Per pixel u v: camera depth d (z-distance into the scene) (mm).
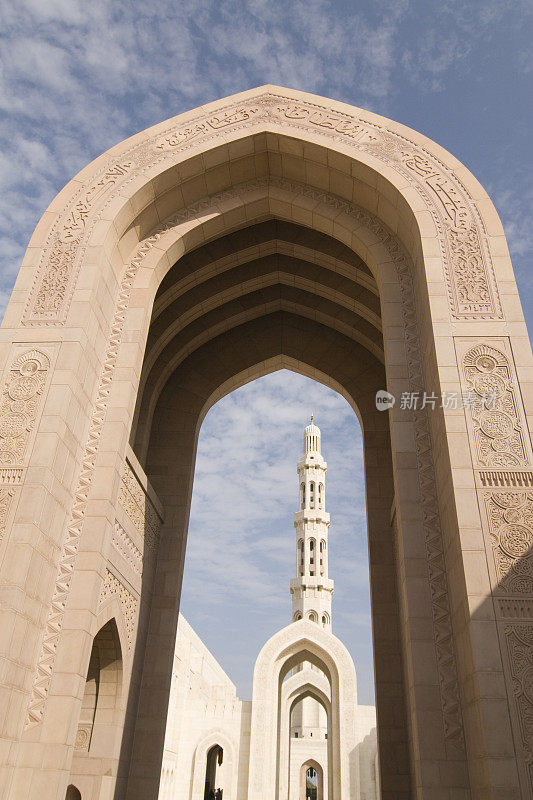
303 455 59094
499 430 9484
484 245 11453
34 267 11844
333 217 13547
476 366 10102
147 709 13070
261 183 14164
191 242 13914
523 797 6938
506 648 7793
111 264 12508
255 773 32781
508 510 8805
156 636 13938
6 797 7898
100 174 13141
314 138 13203
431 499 10336
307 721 52562
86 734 11586
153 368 16625
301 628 35125
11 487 9273
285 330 17984
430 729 8562
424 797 8125
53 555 9594
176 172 13273
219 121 13891
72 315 11195
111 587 11555
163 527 15391
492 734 7285
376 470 15859
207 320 17281
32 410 10102
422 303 11562
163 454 16375
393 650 13305
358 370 17344
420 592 9578
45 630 9227
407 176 12508
